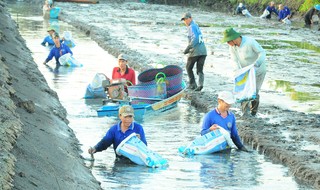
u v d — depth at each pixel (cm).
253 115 2738
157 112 2906
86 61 4312
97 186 1748
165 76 2989
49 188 1491
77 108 2884
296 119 2672
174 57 4481
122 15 8419
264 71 2716
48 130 2083
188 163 2092
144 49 4894
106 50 4856
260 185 1877
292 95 3303
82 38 5628
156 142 2345
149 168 2019
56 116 2470
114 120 2680
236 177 1950
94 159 2088
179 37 5925
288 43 5812
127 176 1928
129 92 2922
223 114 2266
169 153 2203
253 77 2659
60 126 2309
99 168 1998
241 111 2828
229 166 2066
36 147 1741
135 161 2055
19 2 9812
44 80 3212
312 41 6053
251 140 2347
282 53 5047
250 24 7869
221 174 1975
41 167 1597
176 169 2019
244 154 2217
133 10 9525
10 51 3591
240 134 2419
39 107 2378
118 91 2917
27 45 4847
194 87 3344
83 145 2242
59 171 1667
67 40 4938
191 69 3331
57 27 6462
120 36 5775
